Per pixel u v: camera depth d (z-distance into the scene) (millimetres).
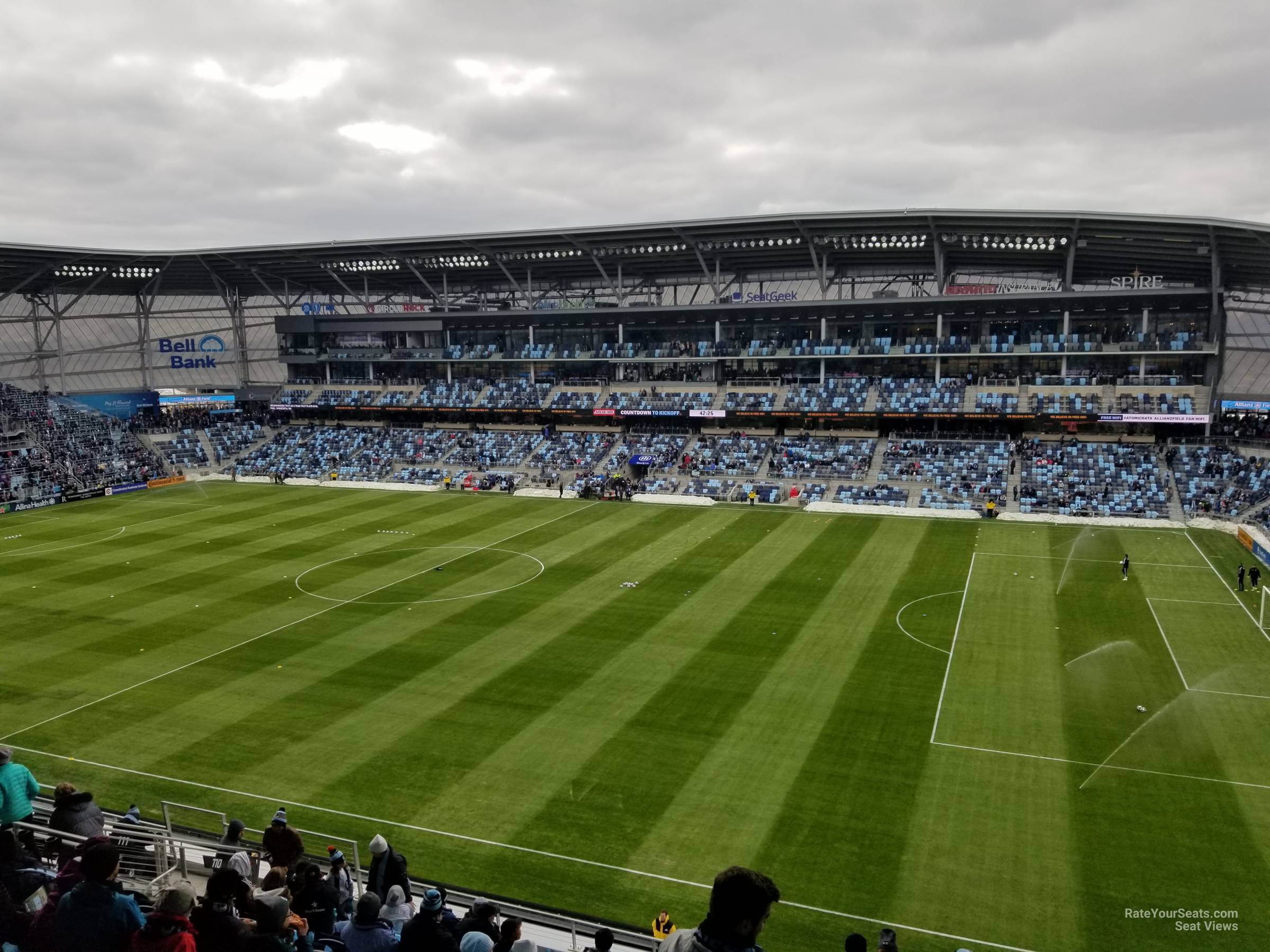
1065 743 35469
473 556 66938
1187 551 66938
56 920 11164
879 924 24984
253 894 15180
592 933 23594
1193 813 30297
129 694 41469
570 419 111438
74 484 95062
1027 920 25078
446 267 111062
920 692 40531
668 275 111375
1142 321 91875
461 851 28766
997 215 83312
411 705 39906
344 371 124062
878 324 101062
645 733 36750
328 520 81750
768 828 29859
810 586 57750
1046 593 55875
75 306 118812
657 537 72938
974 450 92250
